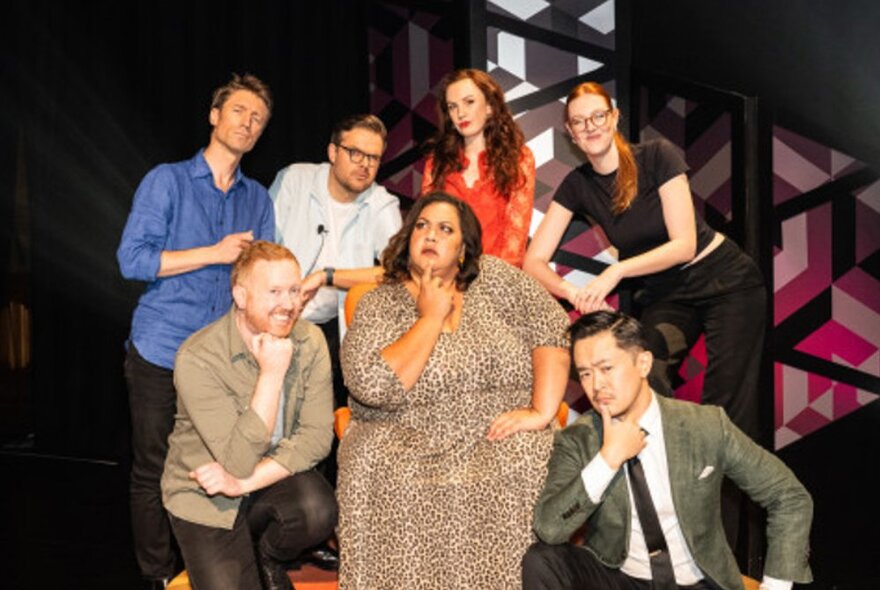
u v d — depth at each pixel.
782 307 5.13
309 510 3.07
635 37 5.36
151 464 3.61
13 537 4.70
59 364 6.52
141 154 6.16
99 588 3.98
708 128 5.13
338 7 5.98
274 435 3.16
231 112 3.67
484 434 3.19
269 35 6.00
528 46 4.29
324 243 3.98
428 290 3.17
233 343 3.08
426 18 5.61
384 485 3.10
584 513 2.78
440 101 3.96
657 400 2.87
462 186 3.91
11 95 6.40
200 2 6.02
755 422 3.83
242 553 3.10
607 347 2.79
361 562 3.09
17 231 7.05
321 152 6.05
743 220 4.88
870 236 5.15
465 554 3.06
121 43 6.17
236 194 3.79
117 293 6.32
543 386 3.24
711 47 5.19
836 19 5.05
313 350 3.19
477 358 3.19
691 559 2.84
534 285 3.37
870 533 4.70
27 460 6.39
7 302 7.20
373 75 5.88
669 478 2.80
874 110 5.07
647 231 3.77
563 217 3.92
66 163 6.33
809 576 2.79
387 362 3.13
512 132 3.90
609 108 3.68
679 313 3.86
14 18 6.32
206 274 3.63
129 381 3.63
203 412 3.04
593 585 2.80
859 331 5.17
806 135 5.12
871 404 5.16
